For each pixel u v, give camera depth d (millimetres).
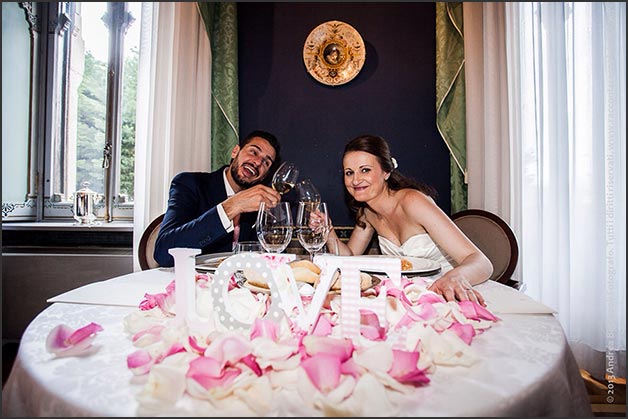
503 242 1584
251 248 954
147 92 2025
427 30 2207
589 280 1825
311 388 375
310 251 1005
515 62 1981
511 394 391
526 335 571
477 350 509
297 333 533
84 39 2307
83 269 2008
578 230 1862
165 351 462
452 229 1187
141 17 2021
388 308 618
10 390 462
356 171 1555
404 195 1471
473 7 2047
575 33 1871
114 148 2293
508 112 1990
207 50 2105
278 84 2244
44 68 2273
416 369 404
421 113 2205
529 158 1946
